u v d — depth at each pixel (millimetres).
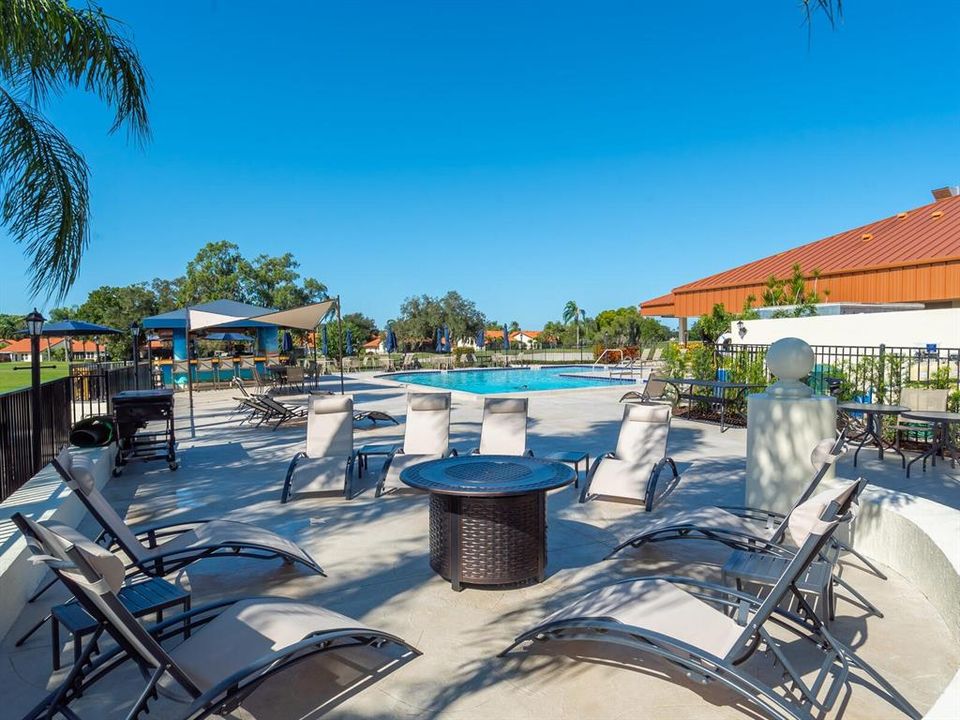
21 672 3584
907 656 3645
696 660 3318
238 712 3166
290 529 6223
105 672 2996
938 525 4570
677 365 15586
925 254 18406
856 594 4262
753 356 13945
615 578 4898
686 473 8445
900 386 10836
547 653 3732
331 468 7461
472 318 68438
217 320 12781
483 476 4840
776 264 24391
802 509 2932
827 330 14336
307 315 16312
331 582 4883
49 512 5723
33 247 6449
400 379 29688
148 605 3367
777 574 3824
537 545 4734
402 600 4531
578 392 19344
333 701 3256
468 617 4250
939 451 8891
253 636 3080
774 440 5598
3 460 6441
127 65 6477
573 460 7523
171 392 9531
